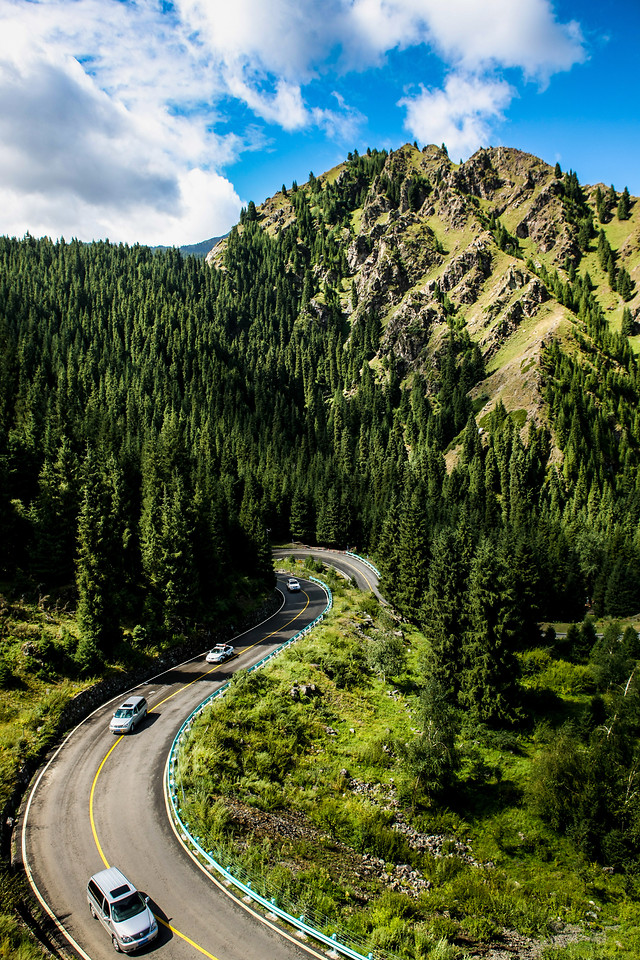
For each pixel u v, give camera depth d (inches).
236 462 5502.0
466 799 1437.0
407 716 1726.1
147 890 850.1
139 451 3754.9
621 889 1181.1
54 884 857.5
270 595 2925.7
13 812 1048.8
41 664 1589.6
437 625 1942.7
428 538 2687.0
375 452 7618.1
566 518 5595.5
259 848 976.9
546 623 3260.3
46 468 2437.3
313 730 1539.1
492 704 1739.7
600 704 1891.0
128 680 1723.7
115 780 1167.0
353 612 2637.8
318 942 778.8
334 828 1176.8
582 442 6565.0
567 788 1374.3
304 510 4877.0
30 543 2172.7
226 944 755.4
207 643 2128.4
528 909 1066.1
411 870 1127.0
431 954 811.4
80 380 6412.4
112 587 1862.7
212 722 1413.6
